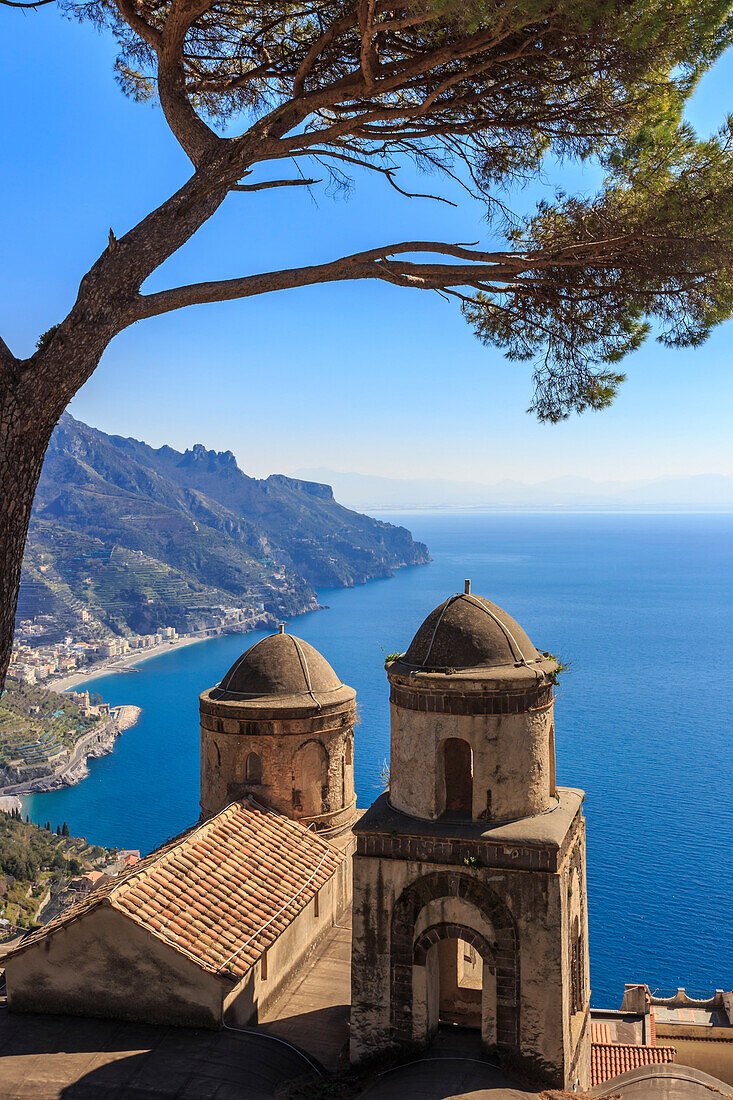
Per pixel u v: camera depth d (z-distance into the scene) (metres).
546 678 14.67
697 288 12.83
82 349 9.87
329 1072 14.81
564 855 14.11
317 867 19.19
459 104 13.27
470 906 13.94
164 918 15.87
